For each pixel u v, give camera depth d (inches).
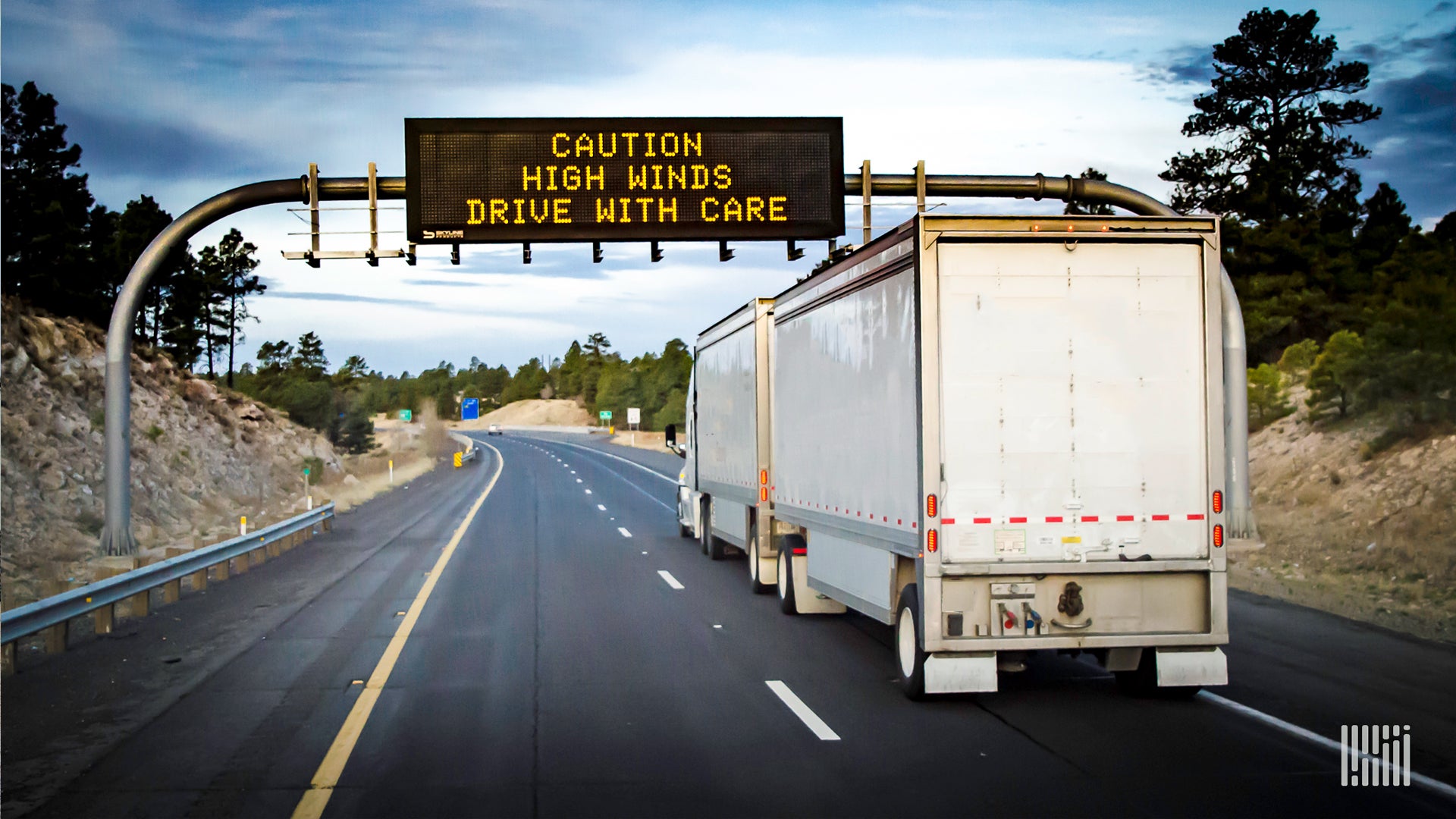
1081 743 314.0
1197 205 1909.4
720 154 718.5
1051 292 353.4
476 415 4901.6
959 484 348.2
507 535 1037.8
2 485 919.7
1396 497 737.0
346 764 296.2
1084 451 351.9
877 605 407.2
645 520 1220.5
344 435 2748.5
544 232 709.3
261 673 420.8
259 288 2632.9
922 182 774.5
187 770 290.8
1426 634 471.8
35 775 286.2
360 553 883.4
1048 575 349.7
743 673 421.7
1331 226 1530.5
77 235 1551.4
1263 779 276.2
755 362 638.5
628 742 319.0
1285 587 605.6
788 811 253.4
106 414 766.5
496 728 335.6
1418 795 261.1
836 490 462.0
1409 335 888.9
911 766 291.7
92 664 441.4
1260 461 1037.2
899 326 372.8
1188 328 357.1
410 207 703.7
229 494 1386.6
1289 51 1898.4
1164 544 353.7
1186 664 355.6
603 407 5831.7
